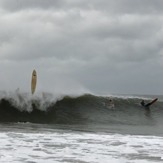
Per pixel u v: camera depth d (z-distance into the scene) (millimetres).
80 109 41469
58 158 18141
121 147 21906
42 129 28828
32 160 17453
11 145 21047
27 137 24078
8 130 27094
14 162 16906
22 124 32250
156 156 19453
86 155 19156
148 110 45312
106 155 19359
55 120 37125
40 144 21797
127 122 39062
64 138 24406
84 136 25781
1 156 18047
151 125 37844
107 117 40719
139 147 22094
